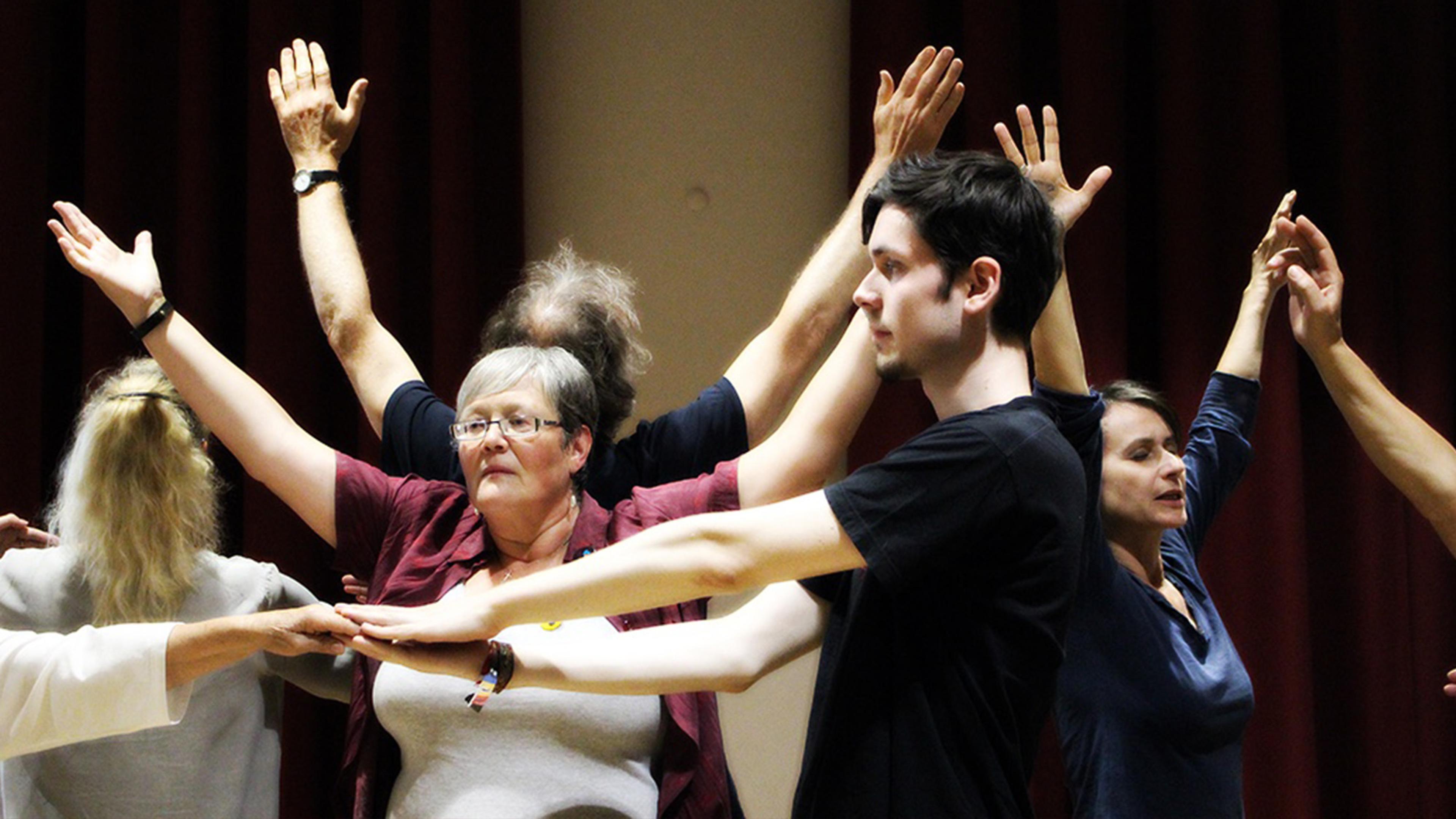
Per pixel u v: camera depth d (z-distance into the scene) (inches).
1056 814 265.1
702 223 285.4
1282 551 267.3
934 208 116.2
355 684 146.1
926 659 115.1
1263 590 268.2
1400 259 277.4
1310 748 263.3
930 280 116.3
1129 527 183.5
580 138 286.7
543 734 134.2
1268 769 264.5
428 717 135.0
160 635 132.7
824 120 286.4
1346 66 277.0
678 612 143.4
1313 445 282.0
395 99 276.1
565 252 188.7
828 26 287.7
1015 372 118.8
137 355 271.7
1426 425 180.2
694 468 165.2
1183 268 272.4
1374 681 272.1
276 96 185.8
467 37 274.7
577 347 163.3
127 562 157.5
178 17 283.4
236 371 155.5
